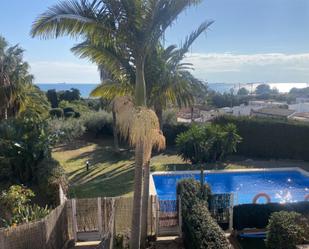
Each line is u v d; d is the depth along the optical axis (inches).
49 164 550.9
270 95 3688.5
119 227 393.7
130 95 327.9
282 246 334.0
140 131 279.9
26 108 880.3
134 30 292.2
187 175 721.0
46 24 268.1
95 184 628.4
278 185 728.3
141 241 372.2
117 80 356.5
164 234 406.9
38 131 616.1
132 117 281.7
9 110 886.4
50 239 326.0
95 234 392.2
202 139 800.9
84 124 1151.0
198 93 356.2
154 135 288.8
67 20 271.0
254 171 754.8
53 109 1310.3
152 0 285.1
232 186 724.7
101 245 287.3
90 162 833.5
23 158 574.6
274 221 349.4
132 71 327.3
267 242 350.9
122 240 371.2
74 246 380.2
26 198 447.8
